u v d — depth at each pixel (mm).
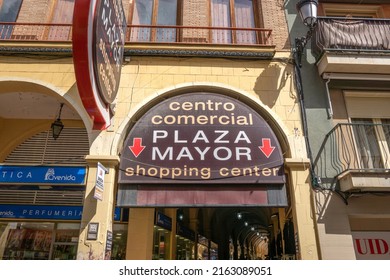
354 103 6688
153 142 5766
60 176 5820
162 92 6285
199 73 6539
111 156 5621
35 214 7566
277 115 6219
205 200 5414
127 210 8305
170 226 10086
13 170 5914
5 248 7492
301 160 5750
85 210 5375
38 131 8258
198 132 5871
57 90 6203
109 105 5727
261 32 7168
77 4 4168
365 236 5777
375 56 6324
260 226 26234
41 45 6477
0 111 7945
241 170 5555
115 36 5590
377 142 6406
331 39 6570
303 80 6598
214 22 7434
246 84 6477
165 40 7168
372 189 5477
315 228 5461
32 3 7168
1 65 6371
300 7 6301
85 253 5102
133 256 7418
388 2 7742
